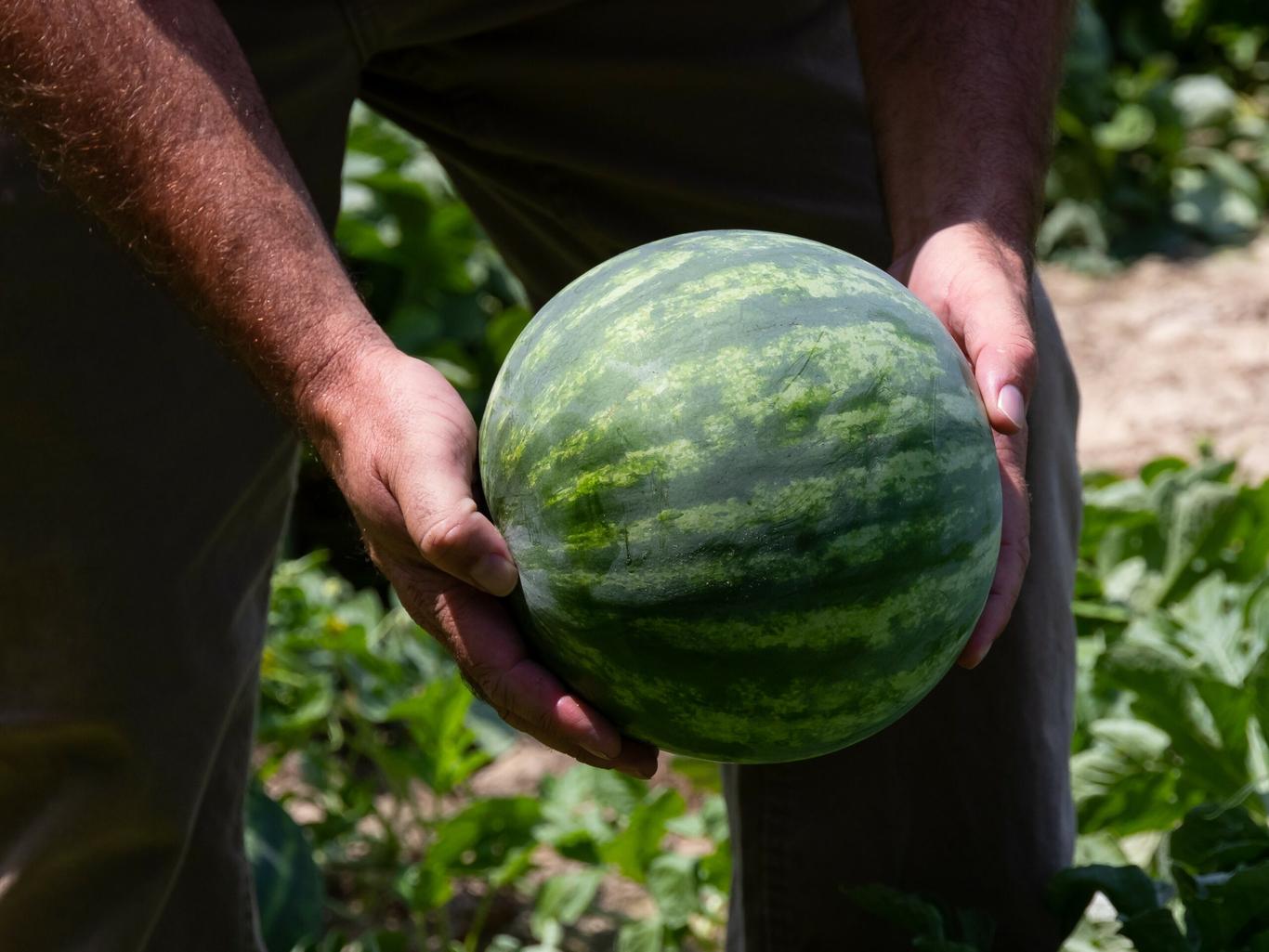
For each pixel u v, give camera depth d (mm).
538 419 1396
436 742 2807
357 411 1441
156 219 1502
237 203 1493
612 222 2082
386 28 1878
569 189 2084
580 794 2732
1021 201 1775
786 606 1324
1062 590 1979
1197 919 1898
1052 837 1999
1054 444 1945
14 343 1702
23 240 1684
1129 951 1955
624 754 1479
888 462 1341
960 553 1387
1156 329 5031
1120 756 2463
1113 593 3035
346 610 3346
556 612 1381
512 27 1951
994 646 1912
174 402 1780
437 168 4547
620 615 1347
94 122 1489
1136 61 6707
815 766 1991
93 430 1741
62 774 1825
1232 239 5742
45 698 1792
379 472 1411
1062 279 5559
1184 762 2406
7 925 1862
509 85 2008
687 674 1356
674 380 1342
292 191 1535
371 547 1508
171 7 1545
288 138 1896
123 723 1797
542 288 2299
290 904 2521
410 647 3311
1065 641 1995
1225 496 2963
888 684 1393
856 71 2004
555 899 2529
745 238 1490
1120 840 2568
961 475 1386
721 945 2607
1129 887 1908
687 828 2646
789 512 1313
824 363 1349
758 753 1421
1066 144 5789
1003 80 1826
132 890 1860
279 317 1483
